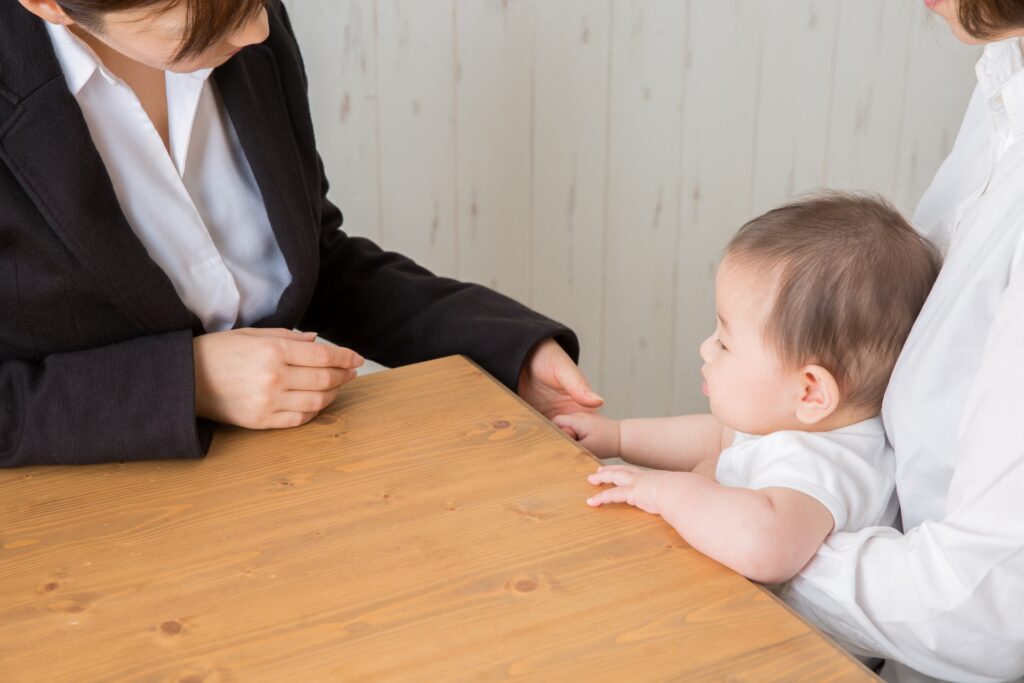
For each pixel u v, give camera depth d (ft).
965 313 2.94
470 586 2.77
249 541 2.99
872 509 3.23
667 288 7.52
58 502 3.23
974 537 2.73
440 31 6.36
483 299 4.50
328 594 2.75
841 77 7.31
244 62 4.10
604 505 3.15
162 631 2.62
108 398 3.43
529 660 2.50
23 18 3.37
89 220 3.49
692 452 4.22
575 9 6.57
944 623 2.81
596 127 6.91
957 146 3.60
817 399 3.39
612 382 7.68
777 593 3.17
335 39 6.19
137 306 3.67
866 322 3.29
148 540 3.01
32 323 3.62
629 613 2.66
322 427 3.64
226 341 3.65
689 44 6.91
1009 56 3.17
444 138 6.63
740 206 7.47
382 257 4.84
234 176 4.21
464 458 3.42
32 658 2.54
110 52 3.71
